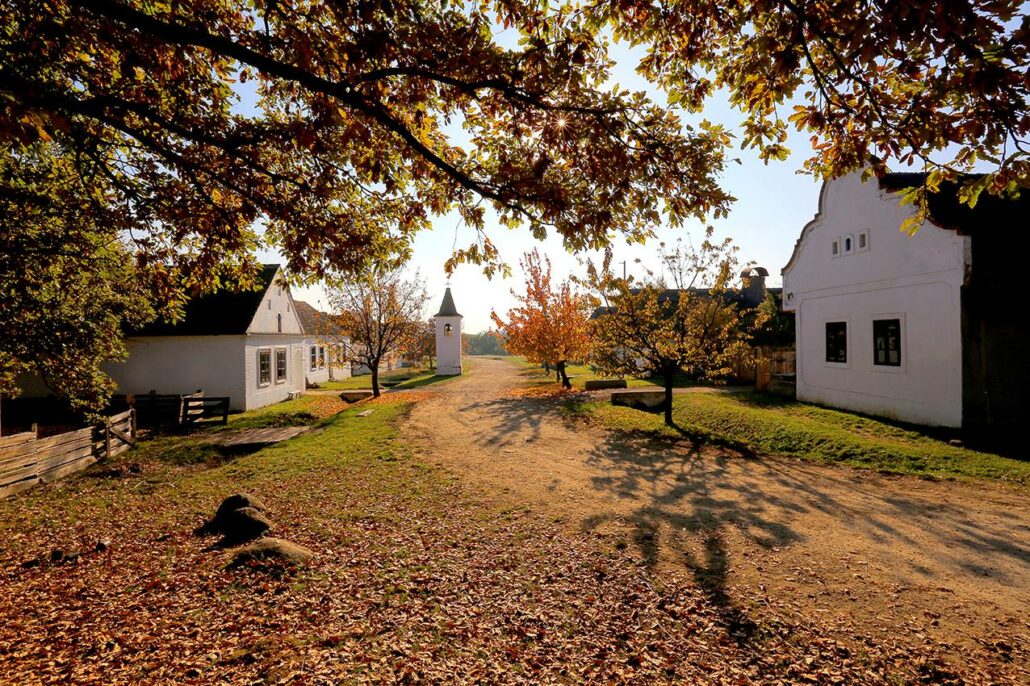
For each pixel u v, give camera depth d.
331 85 3.84
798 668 4.01
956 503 7.95
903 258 13.57
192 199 5.87
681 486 9.09
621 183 4.35
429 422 16.30
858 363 15.20
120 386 20.53
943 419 12.40
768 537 6.65
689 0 3.42
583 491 8.84
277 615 4.77
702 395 19.84
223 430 15.97
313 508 8.16
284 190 6.52
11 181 6.78
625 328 14.55
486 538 6.77
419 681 3.83
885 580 5.44
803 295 17.78
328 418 18.78
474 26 3.86
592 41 3.94
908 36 2.65
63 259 8.31
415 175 5.48
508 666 4.04
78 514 8.23
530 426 15.27
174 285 6.96
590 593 5.23
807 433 12.48
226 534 6.97
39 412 18.80
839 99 3.56
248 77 5.35
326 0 3.61
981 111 2.99
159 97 5.25
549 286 24.86
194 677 3.81
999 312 12.00
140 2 4.23
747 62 3.62
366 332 24.33
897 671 3.97
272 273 23.69
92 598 5.17
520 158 4.91
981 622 4.63
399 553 6.29
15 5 3.77
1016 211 12.75
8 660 4.04
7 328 8.61
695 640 4.41
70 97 4.14
